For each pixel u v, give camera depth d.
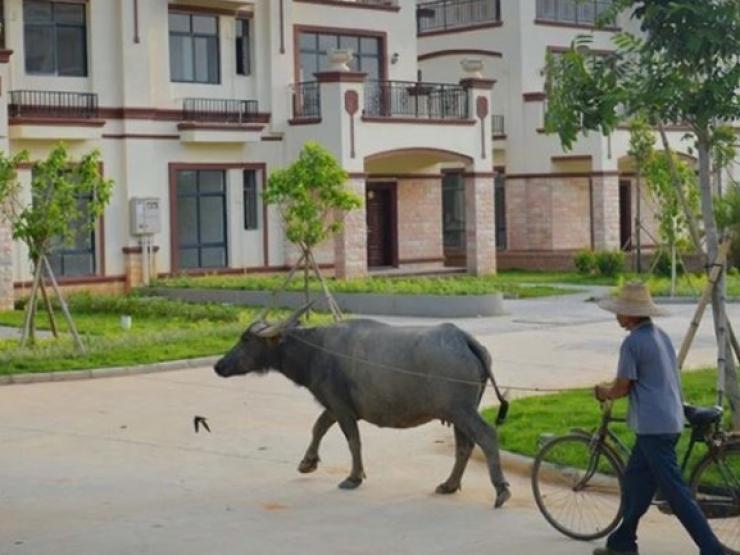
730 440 10.91
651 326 10.70
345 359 13.25
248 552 11.09
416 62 46.22
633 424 10.53
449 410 12.66
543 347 25.67
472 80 43.16
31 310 25.02
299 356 13.63
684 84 13.90
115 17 37.47
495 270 44.81
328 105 39.59
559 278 43.78
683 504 10.29
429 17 51.34
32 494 13.50
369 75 43.72
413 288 33.62
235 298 35.22
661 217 34.59
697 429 11.01
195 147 39.06
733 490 10.81
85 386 21.23
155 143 38.19
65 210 25.03
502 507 12.62
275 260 40.97
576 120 14.42
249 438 16.58
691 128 14.99
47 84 36.12
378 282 35.59
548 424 16.02
